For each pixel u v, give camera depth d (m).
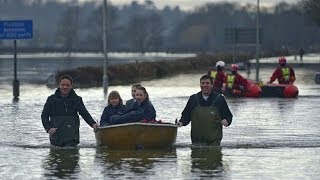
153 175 45.66
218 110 59.03
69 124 58.72
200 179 44.22
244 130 70.81
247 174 45.91
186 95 124.94
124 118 58.28
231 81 117.75
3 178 44.81
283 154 54.47
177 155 54.06
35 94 132.88
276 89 118.25
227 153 55.00
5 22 123.62
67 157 53.22
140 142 57.22
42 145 60.16
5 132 70.19
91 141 62.47
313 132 69.19
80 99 58.97
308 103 106.06
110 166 49.12
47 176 45.47
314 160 51.47
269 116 85.69
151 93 131.38
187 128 72.19
